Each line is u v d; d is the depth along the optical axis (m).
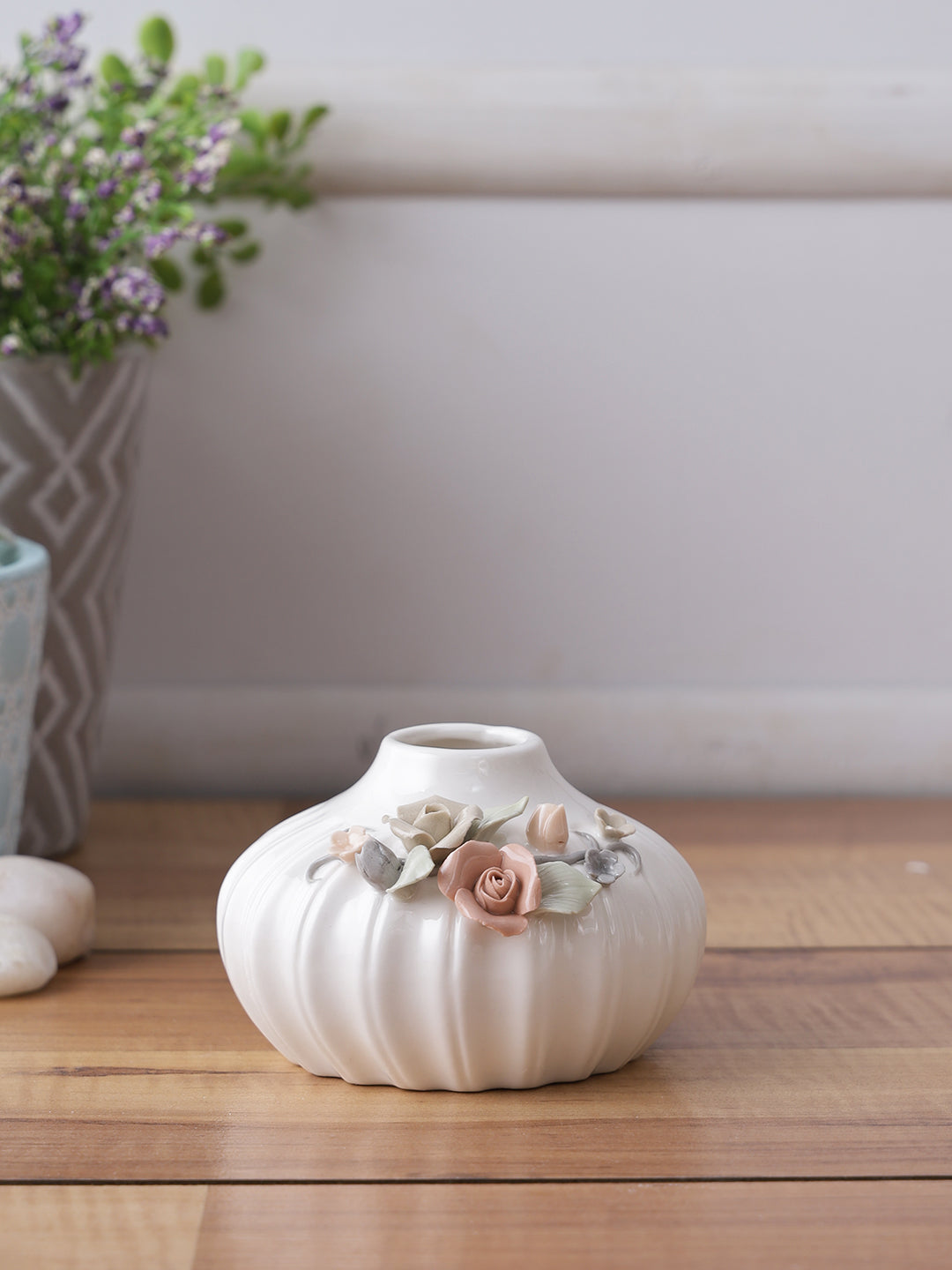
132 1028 0.86
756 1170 0.78
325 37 1.11
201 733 1.13
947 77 1.10
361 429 1.12
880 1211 0.76
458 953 0.78
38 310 1.00
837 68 1.11
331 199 1.11
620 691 1.14
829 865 1.03
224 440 1.12
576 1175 0.78
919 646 1.15
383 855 0.79
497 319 1.12
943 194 1.12
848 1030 0.86
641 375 1.13
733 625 1.14
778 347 1.13
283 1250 0.75
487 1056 0.80
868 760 1.14
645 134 1.10
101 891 0.99
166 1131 0.80
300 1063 0.83
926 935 0.95
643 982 0.80
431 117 1.09
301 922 0.80
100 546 1.01
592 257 1.12
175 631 1.13
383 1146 0.79
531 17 1.11
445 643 1.14
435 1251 0.75
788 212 1.12
